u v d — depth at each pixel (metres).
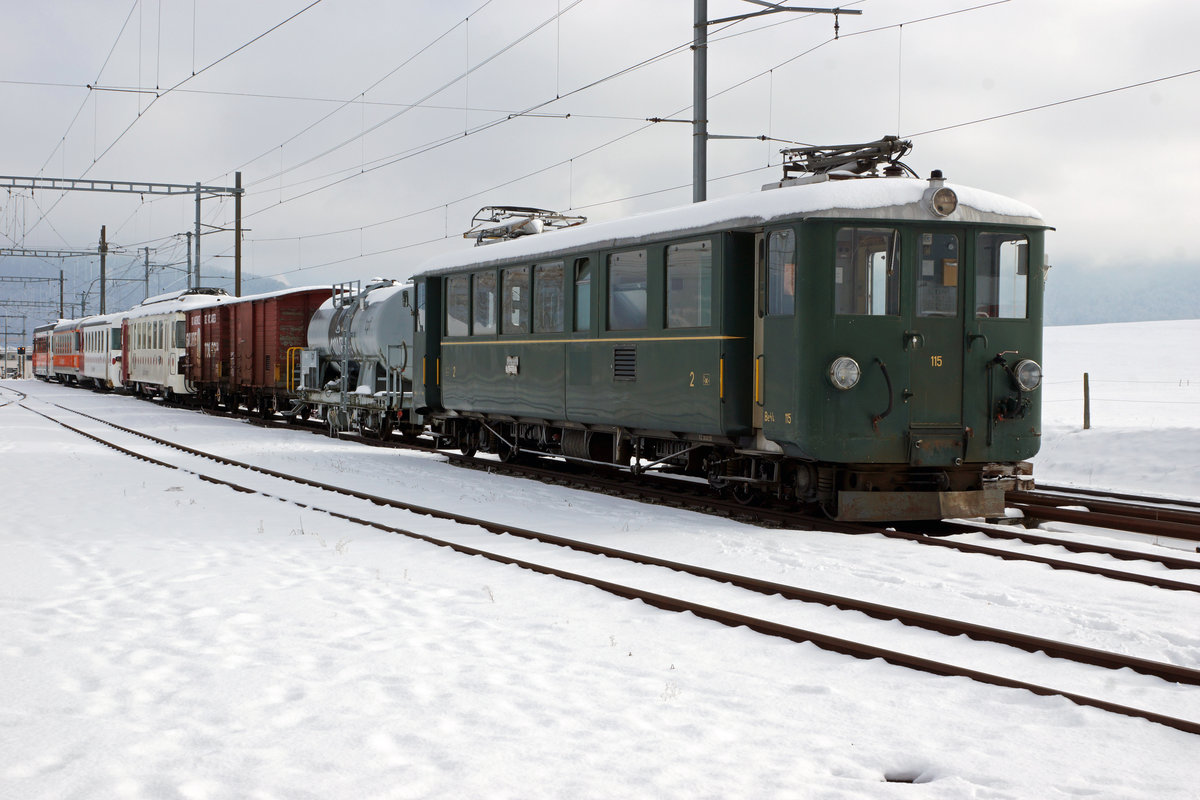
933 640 6.53
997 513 11.27
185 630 6.63
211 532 10.73
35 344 82.38
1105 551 9.57
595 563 9.02
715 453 12.74
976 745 4.63
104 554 9.39
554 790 4.08
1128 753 4.55
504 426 17.48
